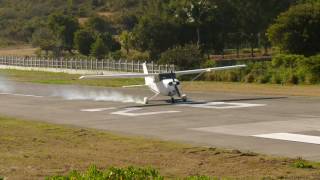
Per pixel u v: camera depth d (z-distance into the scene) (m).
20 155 50.22
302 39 199.25
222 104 92.81
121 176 27.98
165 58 182.50
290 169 42.97
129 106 94.44
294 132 61.50
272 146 53.53
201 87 127.69
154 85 99.25
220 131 64.06
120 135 63.28
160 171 42.59
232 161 46.34
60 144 56.81
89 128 69.81
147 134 63.72
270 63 154.25
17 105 100.44
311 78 130.38
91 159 48.03
